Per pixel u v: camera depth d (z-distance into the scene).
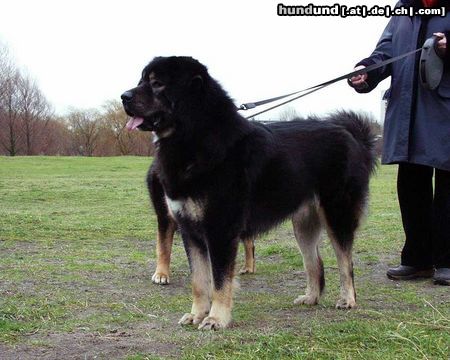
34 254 7.23
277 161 4.56
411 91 5.57
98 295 5.17
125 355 3.51
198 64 4.33
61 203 13.92
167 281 5.82
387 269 6.45
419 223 5.81
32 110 52.44
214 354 3.45
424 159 5.48
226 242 4.24
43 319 4.32
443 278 5.55
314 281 4.97
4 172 26.52
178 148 4.24
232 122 4.34
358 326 3.89
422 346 3.42
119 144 54.47
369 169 5.18
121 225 10.02
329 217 4.87
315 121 5.11
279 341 3.62
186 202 4.26
